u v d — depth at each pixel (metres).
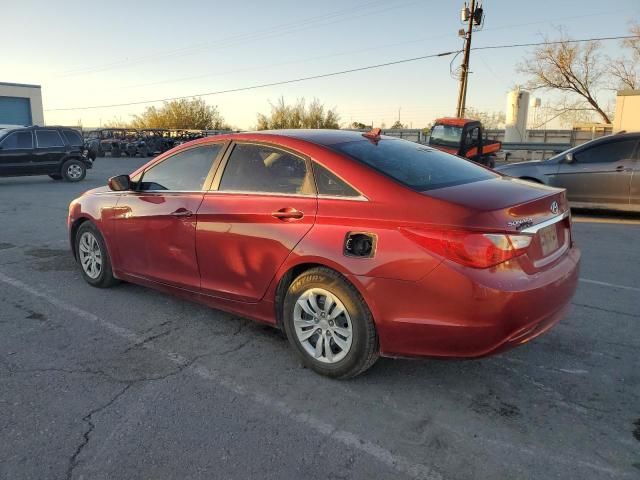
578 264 3.48
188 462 2.59
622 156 9.22
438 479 2.48
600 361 3.68
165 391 3.27
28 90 35.59
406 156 3.73
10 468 2.54
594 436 2.81
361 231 3.12
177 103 64.38
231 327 4.28
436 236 2.88
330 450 2.69
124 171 21.53
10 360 3.68
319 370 3.43
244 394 3.24
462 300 2.83
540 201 3.16
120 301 4.88
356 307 3.17
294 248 3.39
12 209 10.66
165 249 4.32
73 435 2.80
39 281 5.51
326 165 3.42
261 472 2.53
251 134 3.95
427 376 3.47
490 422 2.95
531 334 2.99
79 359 3.70
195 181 4.17
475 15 28.88
